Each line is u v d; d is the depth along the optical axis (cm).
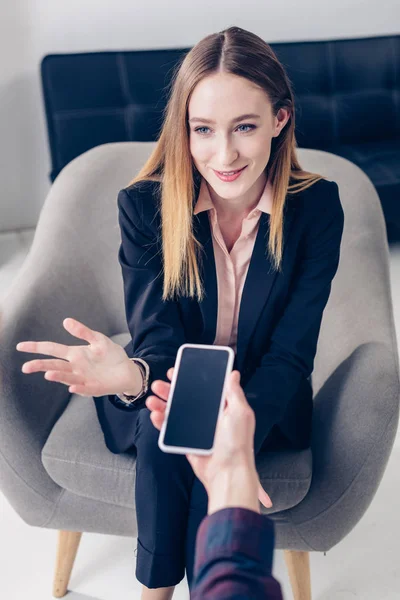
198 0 312
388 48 321
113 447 149
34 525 163
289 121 142
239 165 134
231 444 91
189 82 130
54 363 119
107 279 185
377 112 324
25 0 295
